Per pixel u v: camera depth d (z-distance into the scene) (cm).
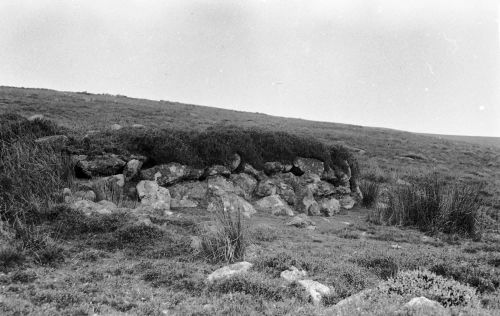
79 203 1162
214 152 1623
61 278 745
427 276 719
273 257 866
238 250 919
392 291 668
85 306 608
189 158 1562
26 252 846
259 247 1019
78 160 1405
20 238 903
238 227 952
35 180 1200
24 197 1123
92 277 759
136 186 1434
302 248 1061
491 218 1708
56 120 2834
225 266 835
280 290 696
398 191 1634
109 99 5156
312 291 702
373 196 1917
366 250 1066
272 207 1566
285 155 1792
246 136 1745
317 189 1794
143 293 686
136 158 1498
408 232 1372
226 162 1634
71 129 1773
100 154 1449
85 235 1014
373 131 5450
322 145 1914
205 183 1577
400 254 1012
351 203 1861
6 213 1047
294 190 1723
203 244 945
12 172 1187
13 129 1418
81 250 927
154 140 1562
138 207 1282
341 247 1106
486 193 2256
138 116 3812
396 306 575
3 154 1265
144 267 834
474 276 822
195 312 600
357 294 665
